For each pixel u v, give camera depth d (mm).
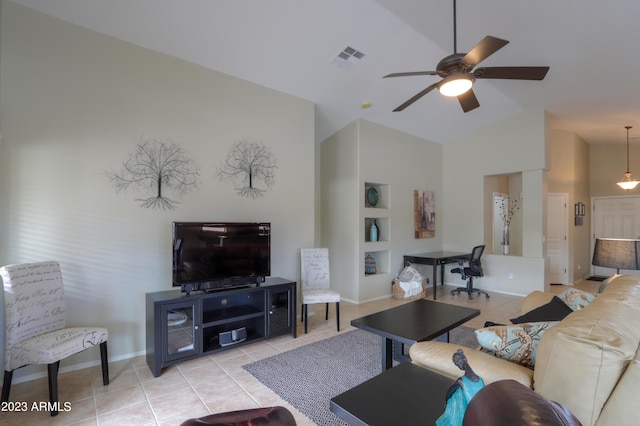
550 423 537
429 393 1417
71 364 2789
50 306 2477
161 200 3221
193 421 1290
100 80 2912
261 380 2639
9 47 2529
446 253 6090
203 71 3516
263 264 3553
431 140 6449
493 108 5297
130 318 3055
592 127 6039
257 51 3363
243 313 3246
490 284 5988
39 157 2639
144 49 3146
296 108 4316
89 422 2094
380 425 1189
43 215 2652
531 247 5469
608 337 1056
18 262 2553
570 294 2426
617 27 2889
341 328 3945
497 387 697
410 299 5348
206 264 3154
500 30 3123
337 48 3434
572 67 3723
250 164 3854
